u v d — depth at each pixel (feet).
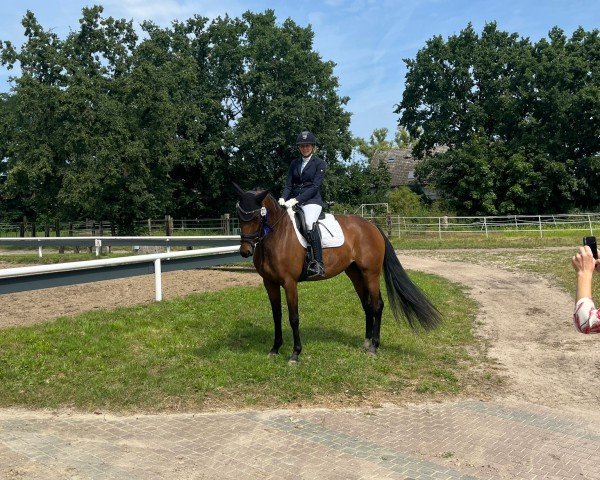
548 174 132.26
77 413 16.90
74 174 93.76
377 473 13.25
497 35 149.18
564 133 135.85
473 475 13.30
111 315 28.43
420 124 153.69
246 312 30.53
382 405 18.17
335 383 19.94
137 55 109.60
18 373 19.61
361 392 19.27
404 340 26.63
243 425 16.15
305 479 12.87
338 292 37.55
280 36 126.11
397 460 14.01
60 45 107.14
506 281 47.80
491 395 19.65
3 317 29.25
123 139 98.12
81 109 94.02
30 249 94.94
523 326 30.81
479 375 21.90
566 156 134.41
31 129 95.40
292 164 23.62
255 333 26.21
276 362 21.74
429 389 19.84
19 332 24.38
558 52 136.77
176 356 22.25
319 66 126.93
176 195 141.38
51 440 14.76
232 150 137.69
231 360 21.63
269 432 15.66
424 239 97.25
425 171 147.33
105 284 43.06
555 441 15.52
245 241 20.66
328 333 27.04
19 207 168.14
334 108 129.59
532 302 37.86
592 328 8.68
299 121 123.85
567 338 28.02
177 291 38.83
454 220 127.24
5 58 105.29
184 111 121.29
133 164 99.96
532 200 133.39
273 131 125.29
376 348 24.22
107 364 21.02
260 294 35.83
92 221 115.85
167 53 126.62
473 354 25.12
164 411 17.22
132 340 24.07
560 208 137.80
